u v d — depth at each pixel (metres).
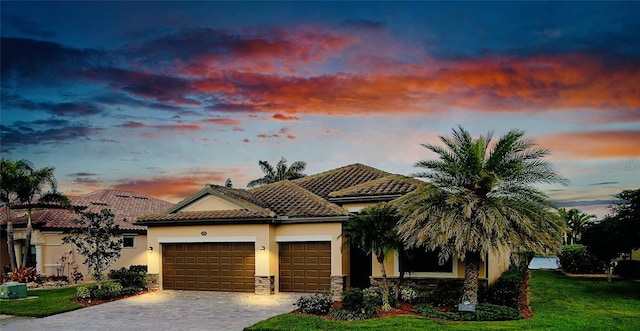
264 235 23.59
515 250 16.66
